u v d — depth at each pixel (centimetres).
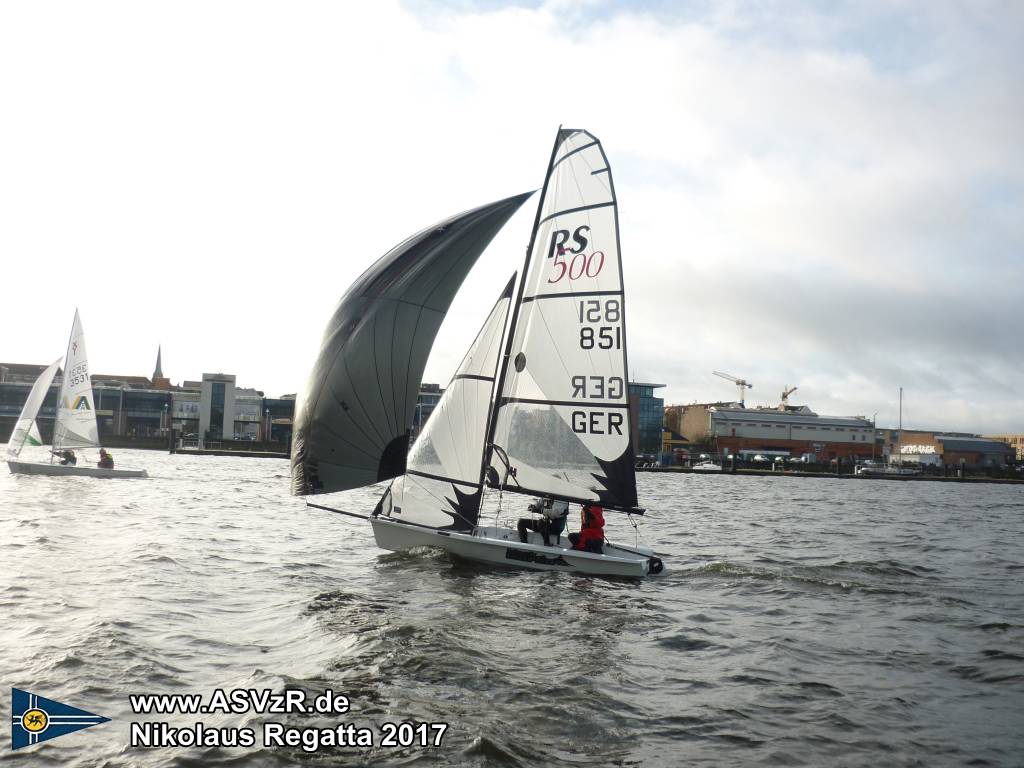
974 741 764
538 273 1680
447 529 1625
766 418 13162
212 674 899
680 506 4069
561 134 1681
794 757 716
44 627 1058
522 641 1082
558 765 687
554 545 1627
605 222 1614
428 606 1267
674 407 14750
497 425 1686
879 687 928
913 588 1598
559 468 1627
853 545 2362
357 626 1123
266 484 4812
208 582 1430
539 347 1662
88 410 4219
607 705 838
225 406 11925
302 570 1583
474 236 1611
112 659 930
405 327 1581
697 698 872
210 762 677
